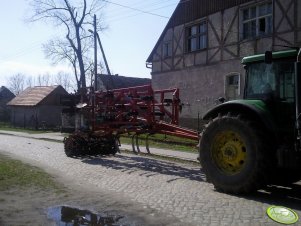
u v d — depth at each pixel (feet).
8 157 45.55
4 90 203.41
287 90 23.91
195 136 33.37
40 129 115.85
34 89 148.87
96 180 30.48
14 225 19.03
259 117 23.30
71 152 44.60
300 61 21.43
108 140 45.98
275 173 24.43
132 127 39.58
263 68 25.39
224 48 70.85
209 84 74.02
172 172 33.47
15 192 25.98
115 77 148.66
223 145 25.31
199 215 20.25
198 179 30.01
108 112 42.60
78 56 125.29
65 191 26.50
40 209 21.99
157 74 87.66
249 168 23.39
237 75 68.33
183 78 80.33
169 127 35.83
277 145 23.34
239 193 24.31
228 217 19.72
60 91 139.23
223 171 25.09
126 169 35.35
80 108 45.75
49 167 37.40
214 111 26.48
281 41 60.29
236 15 68.33
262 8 64.23
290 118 23.45
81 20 124.36
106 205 22.79
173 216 20.29
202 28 76.95
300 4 57.52
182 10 81.15
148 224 19.16
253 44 64.95
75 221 19.81
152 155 45.70
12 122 147.02
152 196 24.64
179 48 81.61
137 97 39.14
